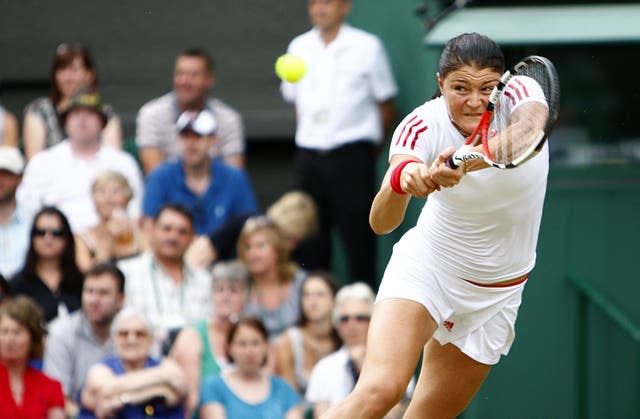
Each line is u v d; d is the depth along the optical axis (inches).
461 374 525.3
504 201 470.9
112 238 925.8
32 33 1141.1
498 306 508.4
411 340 480.7
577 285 888.3
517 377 906.7
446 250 489.1
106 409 768.3
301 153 997.8
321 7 976.9
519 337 904.9
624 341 898.7
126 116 1126.4
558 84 410.6
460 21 889.5
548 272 904.3
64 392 809.5
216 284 829.8
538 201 482.3
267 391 797.2
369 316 812.6
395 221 467.5
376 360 474.0
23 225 930.1
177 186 949.2
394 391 469.4
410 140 461.1
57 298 866.1
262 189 1114.7
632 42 857.5
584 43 857.5
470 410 906.1
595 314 900.6
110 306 815.7
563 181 904.3
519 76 439.2
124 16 1146.0
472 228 480.7
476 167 440.5
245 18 1146.0
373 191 995.9
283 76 772.0
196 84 994.1
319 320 851.4
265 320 874.1
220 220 953.5
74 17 1144.2
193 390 812.0
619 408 900.6
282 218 924.6
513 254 493.0
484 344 516.4
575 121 903.7
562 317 904.3
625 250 901.8
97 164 975.0
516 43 860.0
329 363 813.2
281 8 1144.2
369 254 1003.3
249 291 877.8
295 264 904.3
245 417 783.1
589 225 903.7
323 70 985.5
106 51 1145.4
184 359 821.9
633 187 900.0
